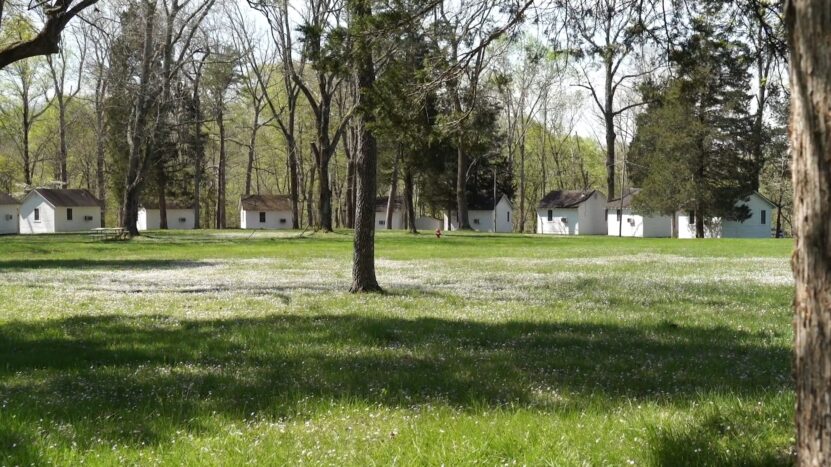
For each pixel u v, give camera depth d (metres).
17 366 8.11
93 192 97.31
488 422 5.44
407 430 5.29
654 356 8.43
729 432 5.16
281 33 49.22
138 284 19.81
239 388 6.77
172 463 4.60
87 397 6.43
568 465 4.49
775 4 9.37
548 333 10.31
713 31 10.55
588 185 102.31
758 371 7.48
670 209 56.09
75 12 13.62
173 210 91.88
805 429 3.13
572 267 25.95
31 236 54.56
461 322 11.54
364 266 17.30
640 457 4.67
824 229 2.99
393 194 74.12
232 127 86.88
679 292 16.83
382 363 8.05
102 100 69.25
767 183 71.00
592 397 6.29
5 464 4.54
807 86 3.06
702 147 53.47
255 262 29.47
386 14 10.55
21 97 72.25
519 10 10.49
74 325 11.54
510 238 52.06
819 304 3.04
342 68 11.41
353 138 62.81
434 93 11.66
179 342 9.70
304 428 5.41
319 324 11.26
